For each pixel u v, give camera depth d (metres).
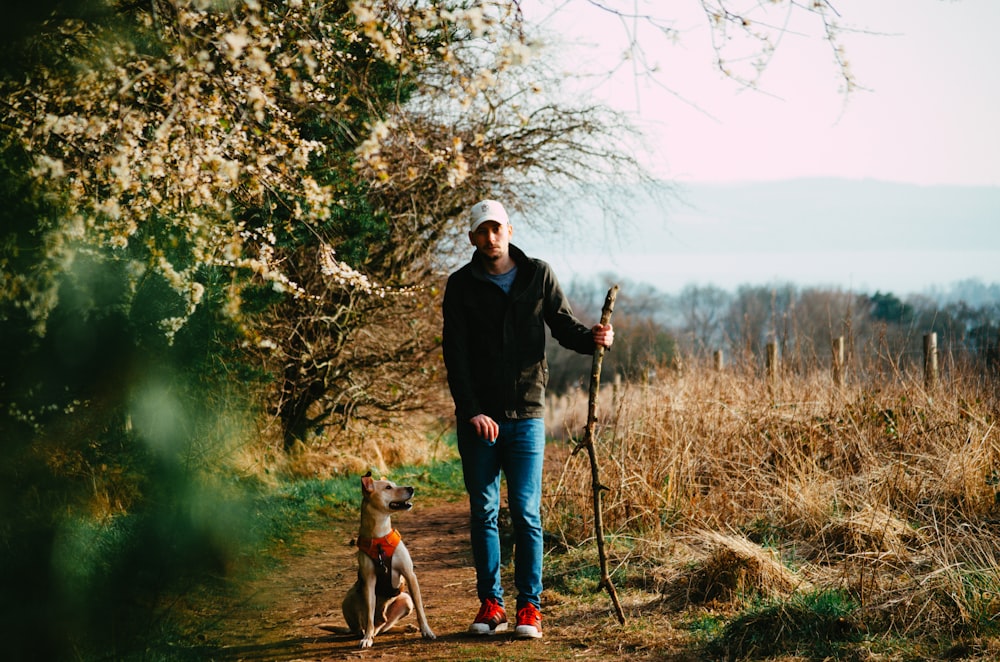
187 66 4.01
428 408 13.73
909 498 6.13
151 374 3.65
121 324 3.79
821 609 4.26
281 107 5.07
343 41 5.09
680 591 5.14
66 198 3.93
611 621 4.77
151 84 4.56
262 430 7.97
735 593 4.89
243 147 4.57
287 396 11.25
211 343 4.46
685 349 9.95
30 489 3.56
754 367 9.38
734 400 8.51
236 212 5.46
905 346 8.46
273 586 5.15
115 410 3.61
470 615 5.23
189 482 3.61
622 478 6.75
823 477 6.68
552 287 4.81
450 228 12.27
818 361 9.05
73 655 3.21
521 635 4.58
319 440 12.38
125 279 3.93
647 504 6.61
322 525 8.34
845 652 3.89
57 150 4.37
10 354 3.51
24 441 3.58
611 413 8.52
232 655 4.25
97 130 4.14
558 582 5.73
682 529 6.37
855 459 7.12
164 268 4.03
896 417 7.51
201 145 4.39
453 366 4.70
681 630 4.52
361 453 12.71
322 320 10.76
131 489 3.78
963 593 4.13
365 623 4.65
